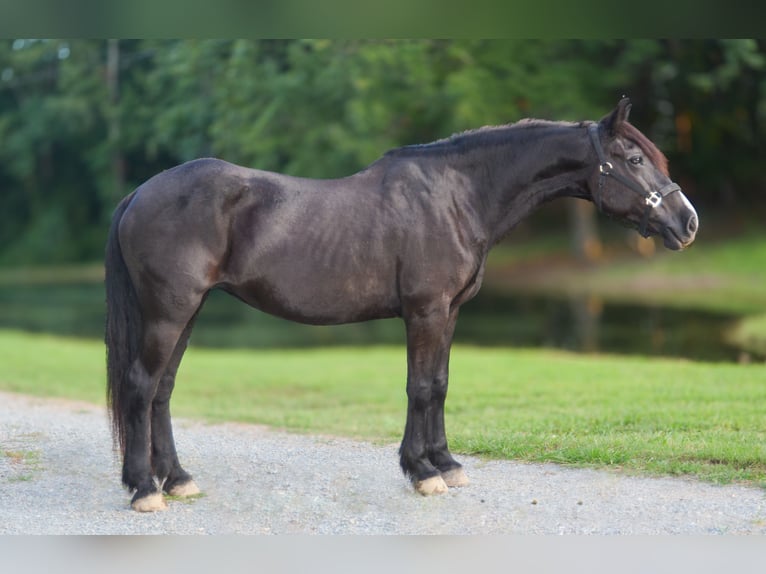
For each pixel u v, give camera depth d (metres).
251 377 14.59
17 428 9.60
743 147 35.84
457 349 18.20
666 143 34.22
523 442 8.40
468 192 6.79
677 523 6.18
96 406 11.58
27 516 6.55
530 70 24.61
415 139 24.45
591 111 24.17
